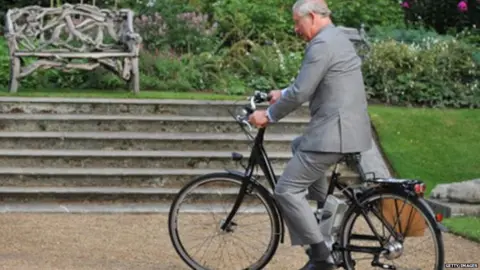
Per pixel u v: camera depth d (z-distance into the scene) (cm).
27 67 1294
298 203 693
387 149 1191
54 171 1088
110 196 1055
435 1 1723
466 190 1009
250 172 742
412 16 1736
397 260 714
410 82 1375
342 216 712
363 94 696
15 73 1284
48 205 1030
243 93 1361
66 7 1379
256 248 785
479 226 944
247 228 794
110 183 1092
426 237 705
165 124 1200
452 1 1714
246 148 1176
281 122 1210
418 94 1375
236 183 748
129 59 1321
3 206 1021
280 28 1581
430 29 1639
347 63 688
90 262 790
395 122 1248
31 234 894
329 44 682
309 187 732
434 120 1264
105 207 1028
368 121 699
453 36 1614
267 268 788
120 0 1634
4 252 816
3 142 1143
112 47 1373
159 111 1229
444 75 1407
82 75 1386
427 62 1402
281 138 1184
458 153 1192
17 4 1736
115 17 1404
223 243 795
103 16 1397
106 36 1416
